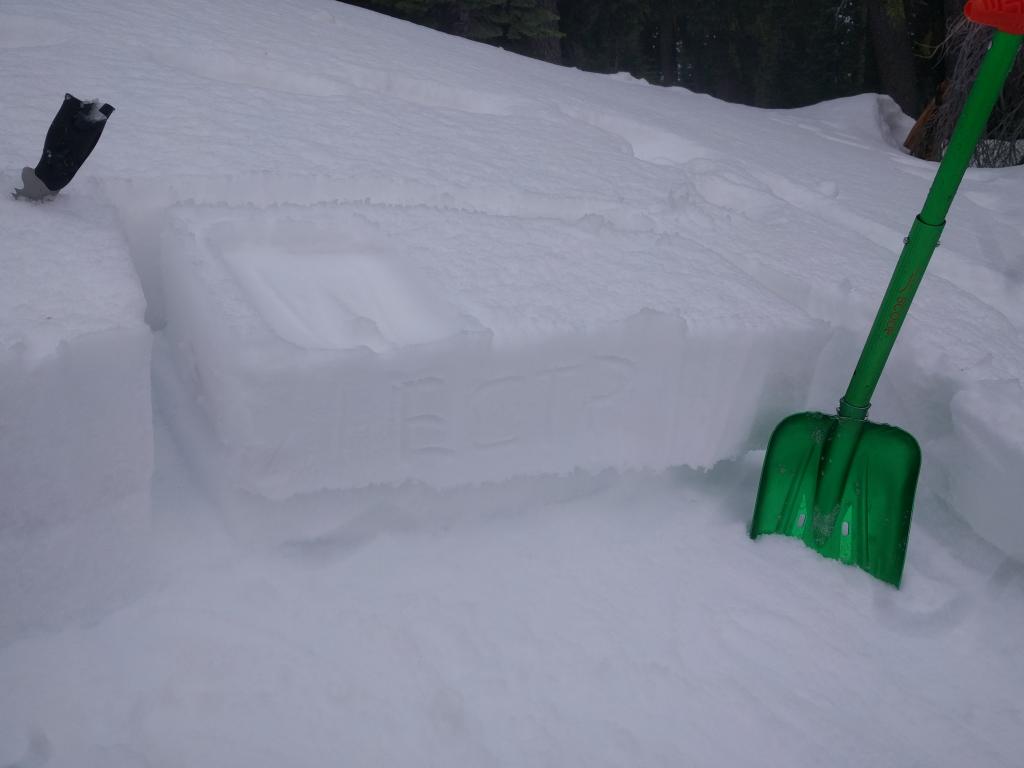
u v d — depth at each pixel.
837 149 5.93
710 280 2.30
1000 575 2.05
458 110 3.97
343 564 1.74
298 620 1.59
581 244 2.42
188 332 1.89
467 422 1.79
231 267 1.99
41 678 1.42
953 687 1.73
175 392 2.00
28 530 1.47
